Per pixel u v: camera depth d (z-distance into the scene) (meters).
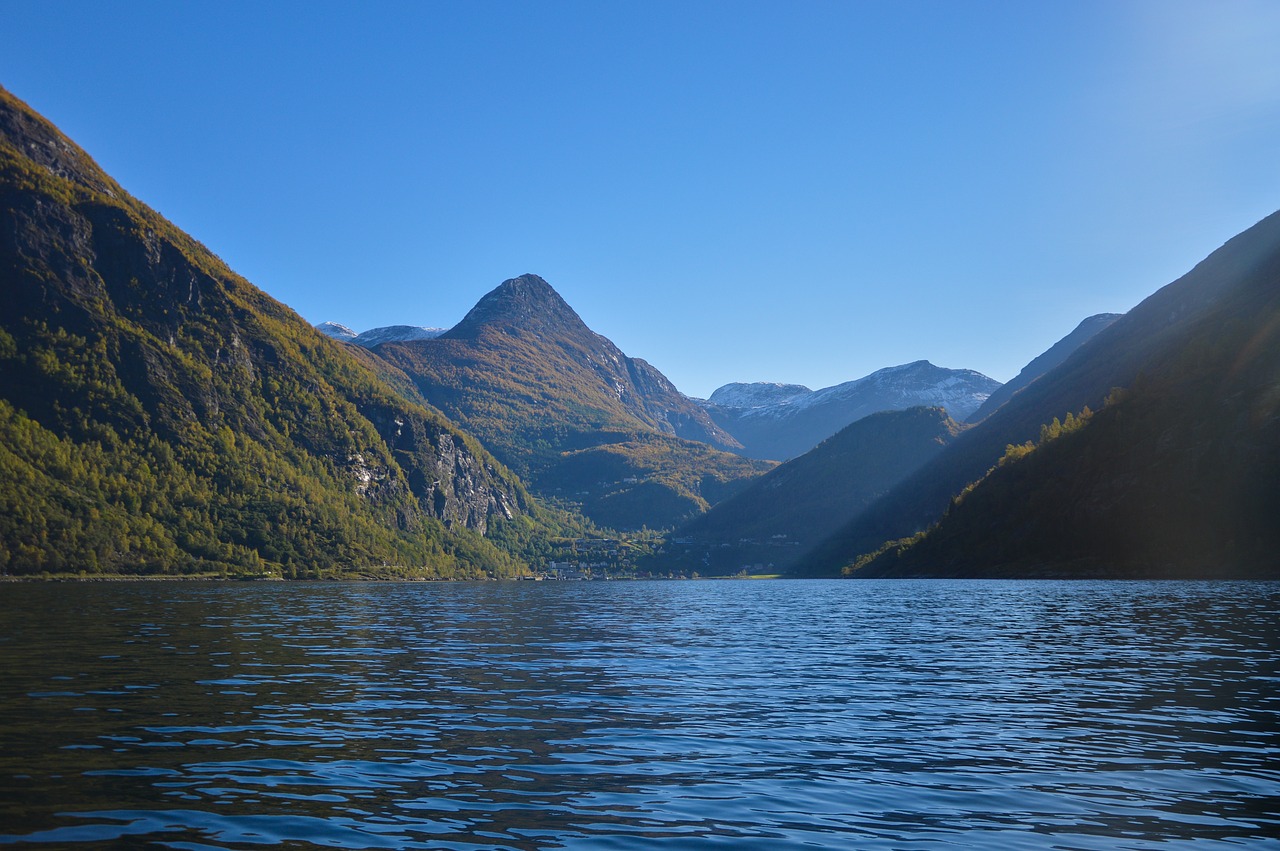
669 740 27.55
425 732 28.34
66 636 58.78
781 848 17.67
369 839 17.95
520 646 57.81
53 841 17.36
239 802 20.31
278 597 133.50
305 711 31.62
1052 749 26.39
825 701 35.09
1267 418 178.25
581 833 18.48
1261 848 17.81
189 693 35.03
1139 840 18.28
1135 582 154.12
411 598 139.62
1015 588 149.50
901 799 21.16
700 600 137.75
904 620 81.81
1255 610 84.25
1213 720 30.73
